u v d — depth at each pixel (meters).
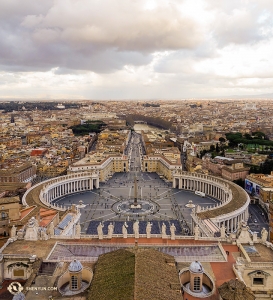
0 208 141.50
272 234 164.25
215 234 141.00
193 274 82.62
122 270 79.19
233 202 195.75
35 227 112.88
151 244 110.88
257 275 90.50
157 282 75.62
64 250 104.38
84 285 85.81
